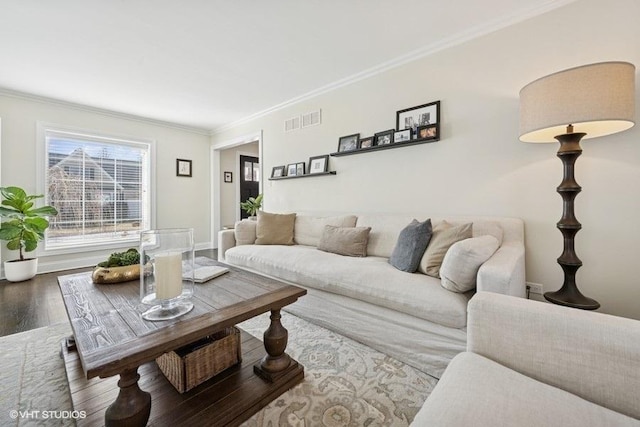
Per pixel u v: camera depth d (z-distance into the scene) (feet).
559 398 2.29
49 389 4.46
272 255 8.13
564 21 5.94
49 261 11.84
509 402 2.22
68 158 12.36
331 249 8.18
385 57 8.43
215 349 4.29
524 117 5.07
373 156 9.34
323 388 4.39
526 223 6.52
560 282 6.12
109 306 4.00
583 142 5.81
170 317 3.63
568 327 2.60
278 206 12.85
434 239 6.07
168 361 4.17
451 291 4.89
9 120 10.73
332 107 10.53
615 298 5.57
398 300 5.16
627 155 5.41
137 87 10.49
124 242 13.79
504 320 2.90
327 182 10.80
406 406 4.02
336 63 8.79
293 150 12.09
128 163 14.17
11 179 10.81
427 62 7.99
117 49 7.82
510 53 6.63
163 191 15.20
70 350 5.13
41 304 8.11
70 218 12.45
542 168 6.31
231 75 9.57
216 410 3.63
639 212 5.33
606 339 2.43
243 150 19.24
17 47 7.64
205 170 17.04
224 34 7.19
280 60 8.57
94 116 12.84
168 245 4.10
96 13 6.30
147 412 3.08
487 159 7.04
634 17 5.30
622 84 4.28
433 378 4.68
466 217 7.07
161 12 6.30
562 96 4.51
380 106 9.11
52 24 6.66
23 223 10.11
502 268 4.20
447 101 7.66
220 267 5.98
